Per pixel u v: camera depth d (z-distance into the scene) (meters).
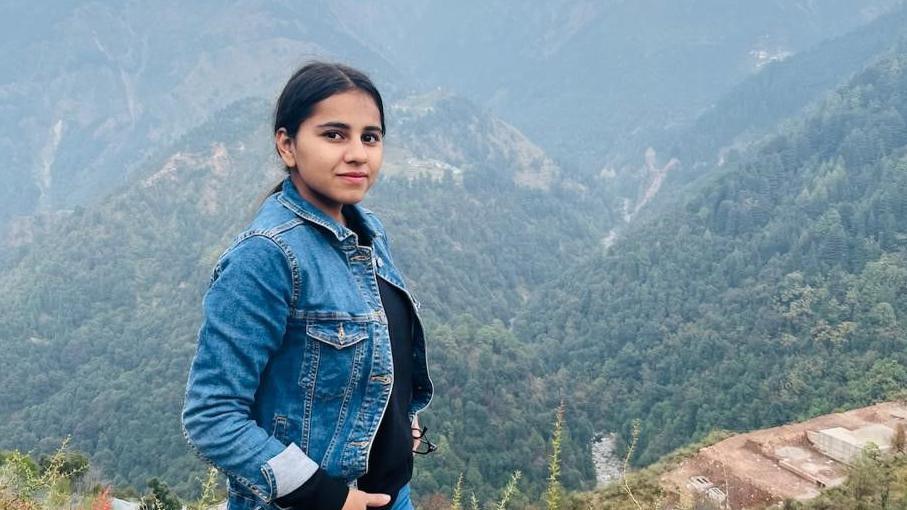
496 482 46.47
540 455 49.38
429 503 36.81
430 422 49.69
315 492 1.62
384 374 1.81
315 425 1.73
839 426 29.22
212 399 1.58
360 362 1.76
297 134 1.85
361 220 2.07
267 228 1.75
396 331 1.98
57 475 5.59
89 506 6.10
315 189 1.86
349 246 1.86
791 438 28.02
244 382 1.62
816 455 26.73
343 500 1.66
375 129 1.91
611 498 21.06
